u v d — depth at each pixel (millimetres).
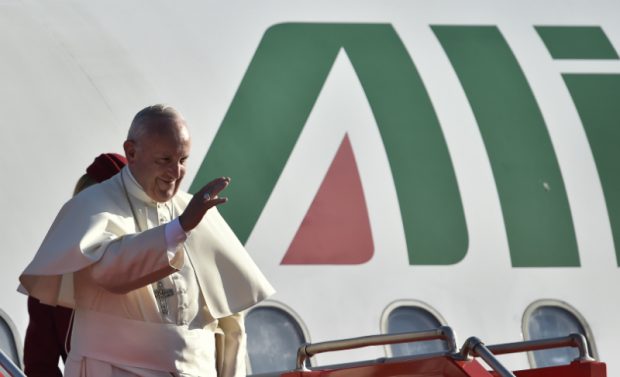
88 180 18688
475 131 52875
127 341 14648
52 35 48594
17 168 44656
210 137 48719
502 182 52031
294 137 50062
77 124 46656
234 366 16484
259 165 48875
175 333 15047
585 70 56000
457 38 55219
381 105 52188
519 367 47906
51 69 47625
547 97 54719
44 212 44094
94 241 14414
